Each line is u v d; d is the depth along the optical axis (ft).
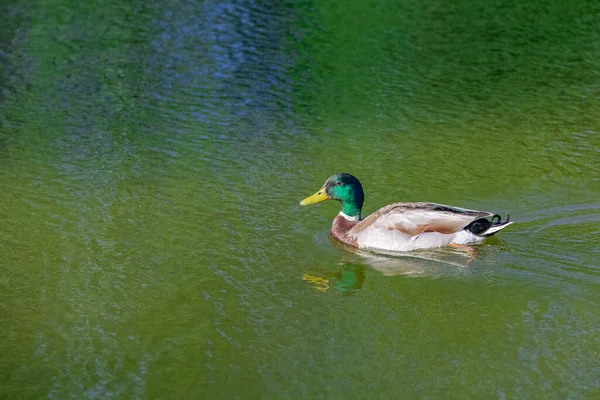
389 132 57.93
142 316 35.35
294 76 69.00
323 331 34.27
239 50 74.54
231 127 58.44
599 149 54.85
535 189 48.42
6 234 42.47
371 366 31.78
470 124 59.47
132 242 41.83
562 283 37.45
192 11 85.66
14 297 36.73
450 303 36.29
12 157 52.65
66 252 40.75
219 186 48.91
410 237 41.47
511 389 30.14
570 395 29.68
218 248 41.42
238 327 34.55
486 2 90.89
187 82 67.00
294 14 85.71
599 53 75.46
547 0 91.30
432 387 30.40
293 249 41.81
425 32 81.00
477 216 40.47
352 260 40.86
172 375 31.35
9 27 79.46
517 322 34.55
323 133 57.62
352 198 43.32
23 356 32.53
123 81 66.95
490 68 71.72
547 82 68.33
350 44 77.30
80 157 52.85
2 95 63.46
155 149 54.34
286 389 30.40
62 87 65.51
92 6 86.99
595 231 42.50
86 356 32.53
